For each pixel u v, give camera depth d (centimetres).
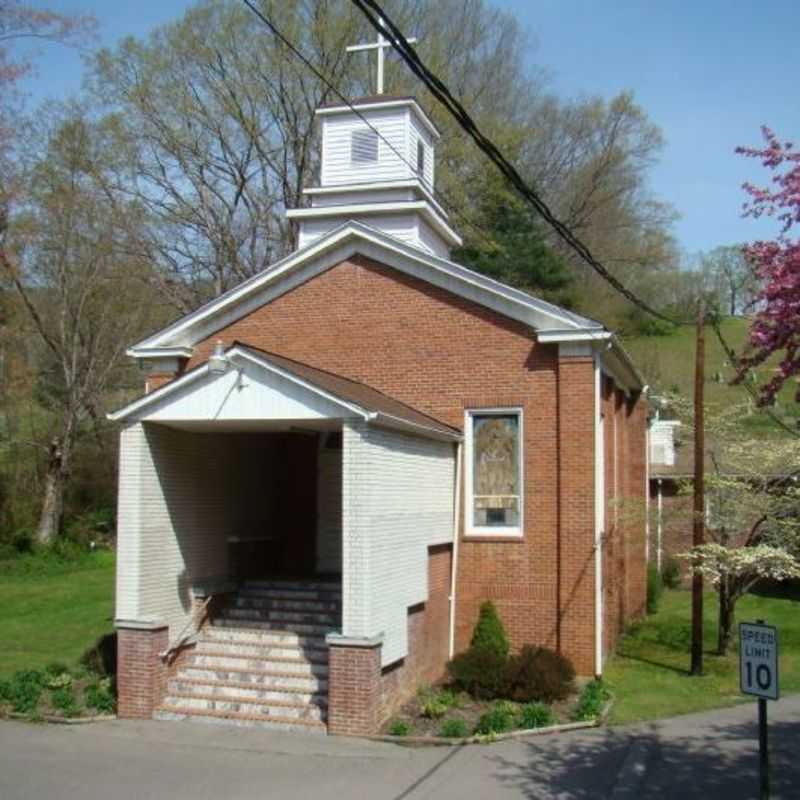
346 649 1393
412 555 1605
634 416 2500
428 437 1709
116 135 3481
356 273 1938
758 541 2209
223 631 1677
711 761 1241
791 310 963
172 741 1363
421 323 1889
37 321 3272
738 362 1027
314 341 1945
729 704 1582
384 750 1316
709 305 3656
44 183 3272
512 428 1839
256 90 3616
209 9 3525
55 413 3616
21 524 3431
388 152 2172
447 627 1802
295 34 3541
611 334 1753
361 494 1416
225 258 3766
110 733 1409
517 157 4147
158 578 1579
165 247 3681
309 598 1769
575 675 1709
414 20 3872
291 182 3788
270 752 1306
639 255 4900
